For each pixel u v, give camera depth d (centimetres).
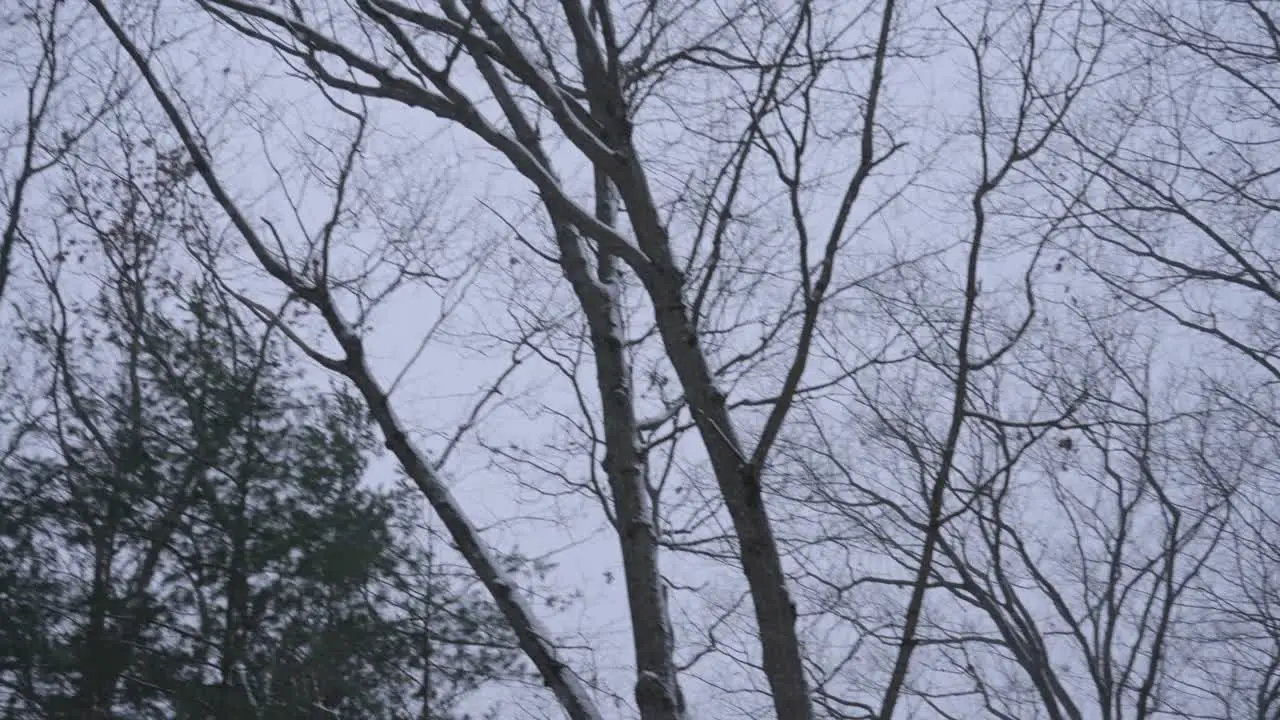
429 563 1113
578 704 672
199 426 1131
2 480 1130
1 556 1091
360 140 787
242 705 1034
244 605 1084
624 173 744
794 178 695
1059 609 1566
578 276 790
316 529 1083
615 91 750
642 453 734
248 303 754
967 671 1513
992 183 702
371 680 1066
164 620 1084
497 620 1109
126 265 1220
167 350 1154
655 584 696
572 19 770
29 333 1208
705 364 722
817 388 788
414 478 731
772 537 691
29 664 1059
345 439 1147
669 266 734
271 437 1136
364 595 1092
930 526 669
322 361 747
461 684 1080
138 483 1108
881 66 700
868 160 690
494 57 744
